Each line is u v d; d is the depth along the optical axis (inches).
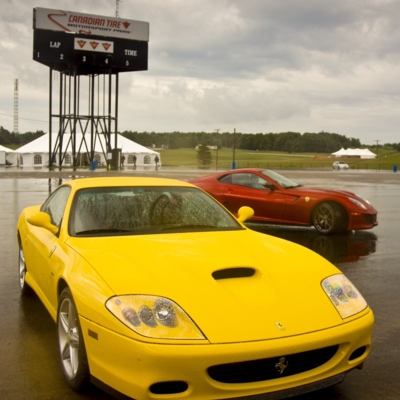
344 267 270.4
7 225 394.6
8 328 168.7
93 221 149.9
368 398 122.9
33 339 159.0
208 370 101.0
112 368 105.3
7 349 150.9
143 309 105.7
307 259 135.7
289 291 117.7
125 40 1679.4
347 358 112.9
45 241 162.2
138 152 2608.3
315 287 121.1
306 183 1139.9
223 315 106.7
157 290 110.5
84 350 114.6
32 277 188.2
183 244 136.4
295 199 390.9
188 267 120.7
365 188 957.8
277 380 104.7
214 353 99.7
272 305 112.1
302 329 108.0
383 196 756.6
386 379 133.5
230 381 102.7
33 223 152.3
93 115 1787.6
